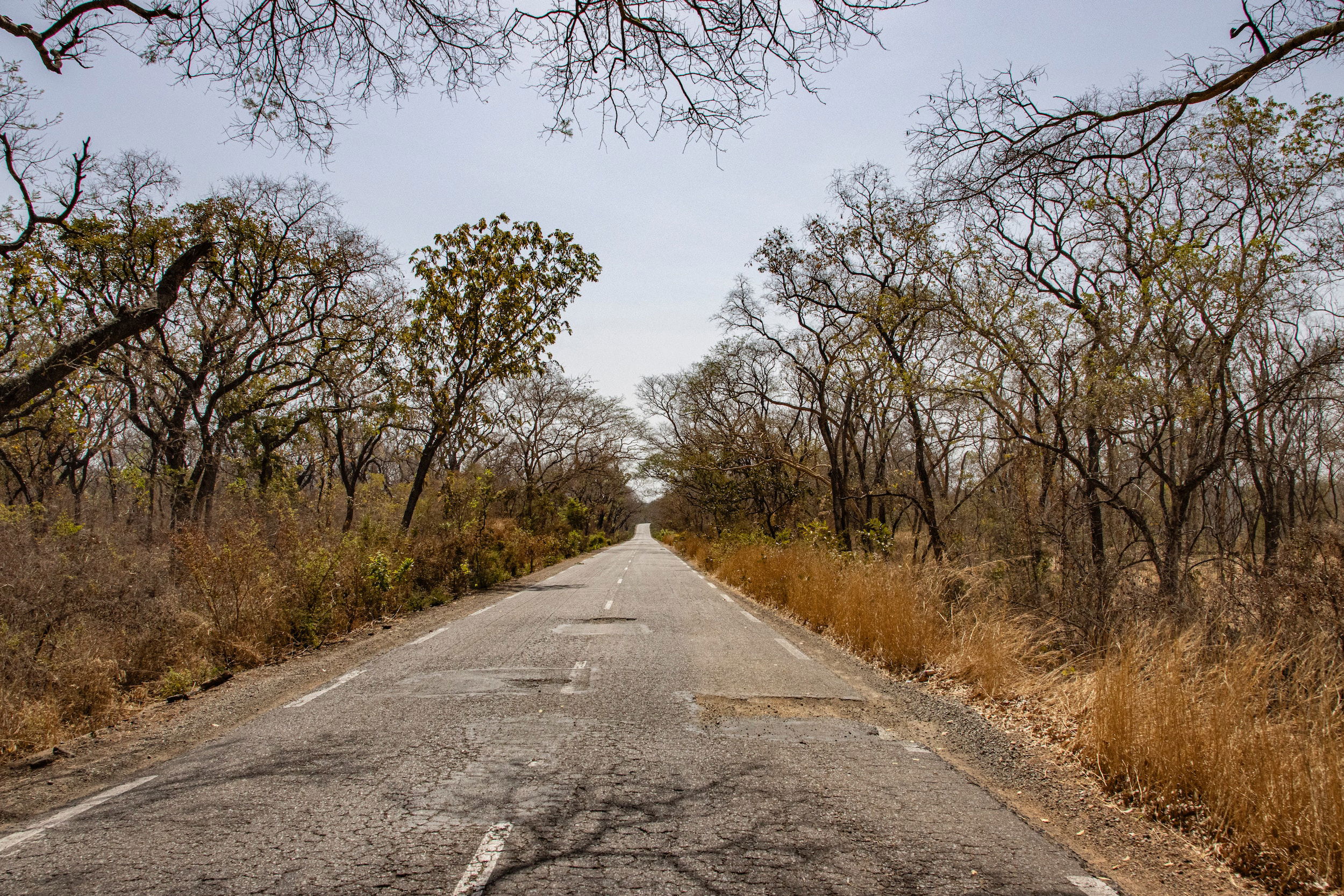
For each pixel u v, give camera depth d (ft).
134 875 10.50
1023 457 38.45
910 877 10.39
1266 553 36.78
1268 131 32.01
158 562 39.96
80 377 48.34
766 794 13.69
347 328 77.10
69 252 57.00
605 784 14.20
